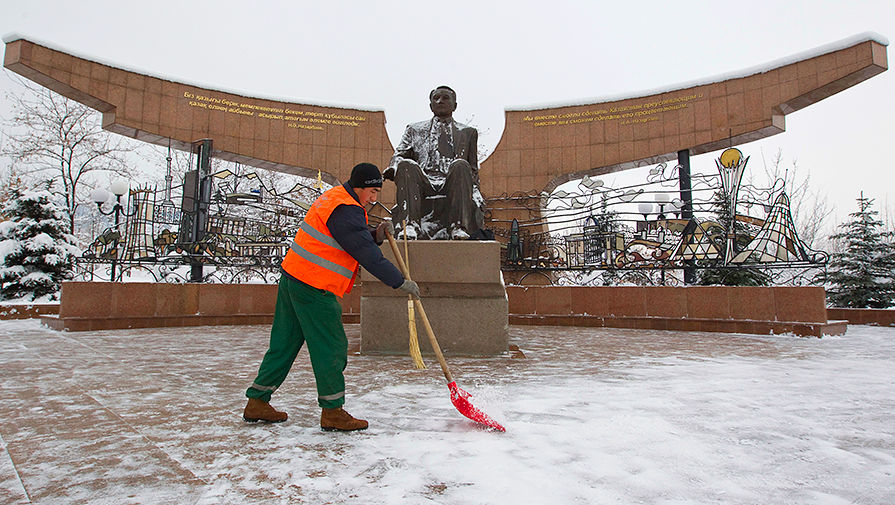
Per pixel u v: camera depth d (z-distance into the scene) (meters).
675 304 8.97
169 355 5.28
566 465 2.02
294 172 13.47
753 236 9.62
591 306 9.78
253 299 9.85
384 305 5.44
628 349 6.01
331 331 2.58
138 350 5.65
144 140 11.97
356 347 6.01
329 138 13.03
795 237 9.06
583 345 6.47
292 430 2.54
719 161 10.34
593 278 12.69
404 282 2.70
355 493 1.75
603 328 9.37
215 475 1.91
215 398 3.25
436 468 1.99
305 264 2.59
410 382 3.83
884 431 2.52
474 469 1.97
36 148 18.61
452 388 2.64
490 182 12.99
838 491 1.78
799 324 7.54
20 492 1.73
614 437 2.38
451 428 2.57
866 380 3.86
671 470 1.97
